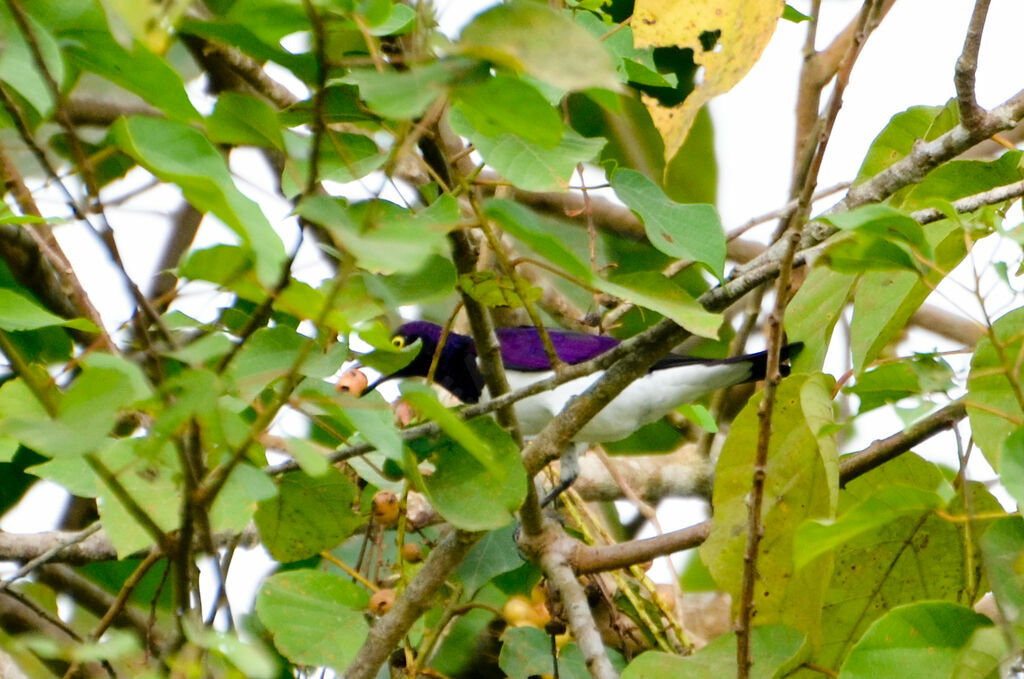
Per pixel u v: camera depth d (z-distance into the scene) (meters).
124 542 4.54
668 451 10.29
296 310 3.13
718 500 5.81
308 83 4.33
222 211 3.01
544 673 6.44
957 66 5.12
